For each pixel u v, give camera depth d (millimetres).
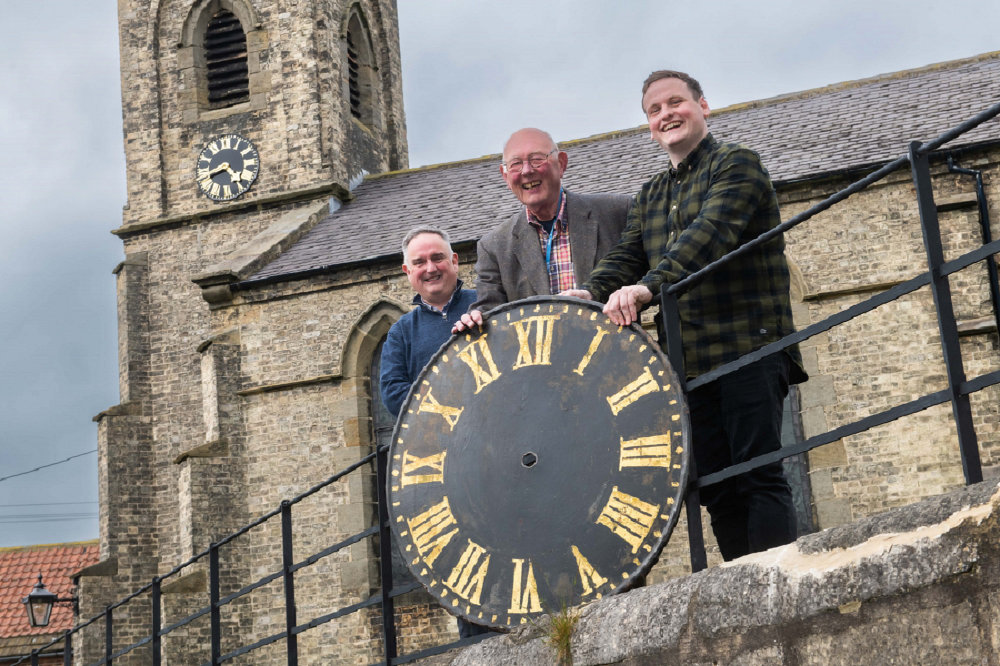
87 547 34344
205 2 30672
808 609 4438
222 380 23719
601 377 5633
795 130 24125
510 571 5574
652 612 5012
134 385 27953
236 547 23047
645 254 6469
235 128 29734
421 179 29125
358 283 23641
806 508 20094
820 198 21031
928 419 19797
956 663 3979
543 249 7012
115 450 27141
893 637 4168
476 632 6938
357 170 30125
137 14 30859
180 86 30281
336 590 22406
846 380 20250
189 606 22656
